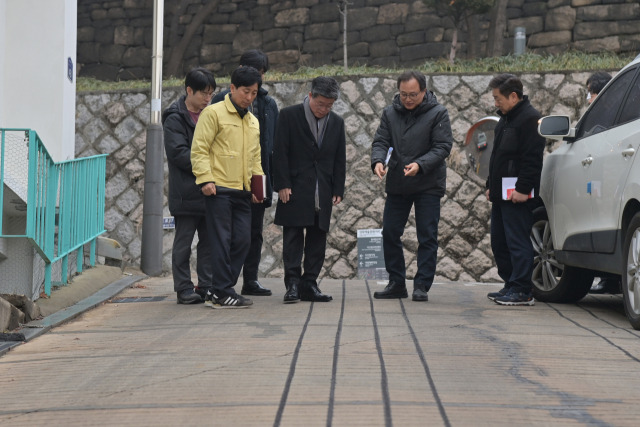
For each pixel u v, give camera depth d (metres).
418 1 17.03
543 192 7.48
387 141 7.28
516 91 6.92
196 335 5.45
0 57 9.52
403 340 5.17
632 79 6.29
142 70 19.08
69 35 10.06
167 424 3.43
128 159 13.38
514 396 3.83
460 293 7.97
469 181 12.21
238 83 6.54
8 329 5.80
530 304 7.02
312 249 7.14
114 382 4.20
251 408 3.62
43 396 4.01
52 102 9.72
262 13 18.33
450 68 13.58
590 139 6.66
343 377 4.17
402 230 7.36
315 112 6.95
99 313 6.84
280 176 6.97
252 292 7.77
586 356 4.73
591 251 6.46
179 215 7.18
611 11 15.75
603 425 3.39
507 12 16.44
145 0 19.14
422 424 3.37
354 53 17.48
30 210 6.68
